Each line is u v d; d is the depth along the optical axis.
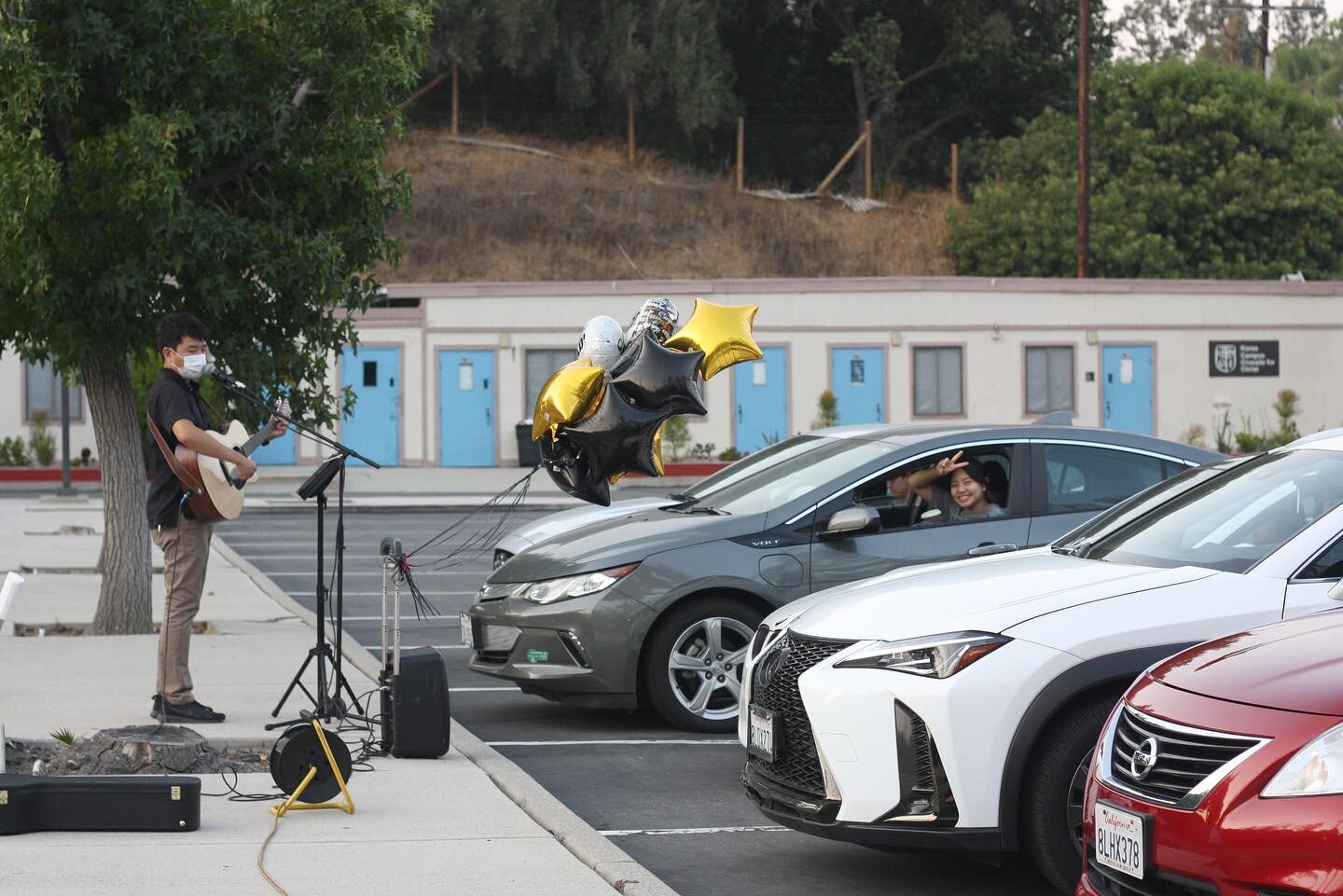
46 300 14.87
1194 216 70.75
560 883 7.70
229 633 16.44
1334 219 71.06
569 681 11.68
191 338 11.11
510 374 47.38
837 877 8.34
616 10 82.69
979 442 12.24
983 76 87.06
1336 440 8.94
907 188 84.38
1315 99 78.06
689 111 81.00
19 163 13.95
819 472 12.48
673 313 11.69
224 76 15.45
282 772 9.12
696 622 11.80
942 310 48.19
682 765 10.97
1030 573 8.20
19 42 14.19
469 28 79.19
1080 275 53.75
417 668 10.62
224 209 15.90
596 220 73.75
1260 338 49.94
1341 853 5.27
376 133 16.20
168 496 11.20
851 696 7.58
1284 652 6.16
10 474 42.78
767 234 74.19
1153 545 8.62
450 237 71.50
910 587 8.26
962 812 7.32
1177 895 5.80
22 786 8.53
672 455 46.62
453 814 9.08
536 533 15.45
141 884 7.57
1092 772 6.44
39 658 14.31
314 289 15.89
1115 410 49.22
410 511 35.78
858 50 83.94
